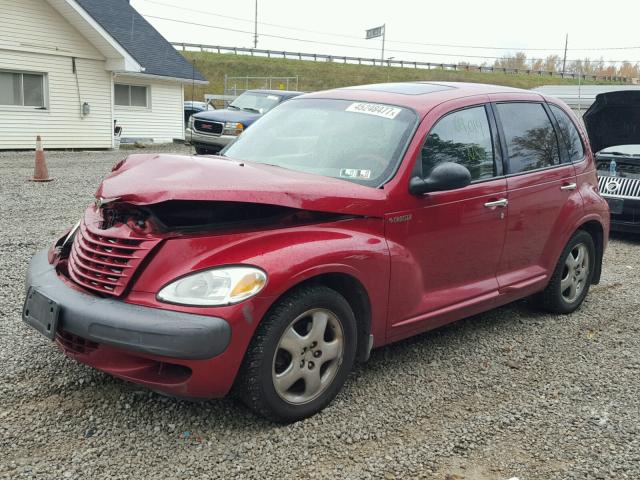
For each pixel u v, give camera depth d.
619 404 3.96
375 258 3.71
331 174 4.04
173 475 2.99
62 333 3.43
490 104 4.79
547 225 5.13
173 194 3.14
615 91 9.29
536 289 5.18
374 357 4.50
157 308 3.10
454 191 4.24
